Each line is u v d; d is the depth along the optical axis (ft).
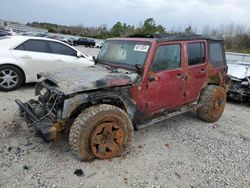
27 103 13.65
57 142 13.56
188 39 15.64
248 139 16.25
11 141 13.47
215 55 18.17
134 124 13.83
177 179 11.30
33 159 11.99
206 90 17.58
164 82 14.23
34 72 23.36
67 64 24.90
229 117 20.59
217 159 13.25
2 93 21.88
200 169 12.20
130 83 12.67
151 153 13.30
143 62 13.37
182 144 14.62
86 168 11.55
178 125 17.47
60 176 10.90
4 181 10.34
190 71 15.79
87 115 11.43
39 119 11.99
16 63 22.33
